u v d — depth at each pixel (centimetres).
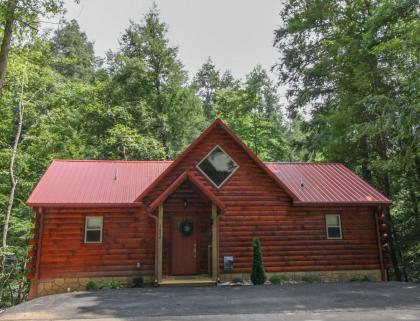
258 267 1401
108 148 2784
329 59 2136
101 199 1441
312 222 1585
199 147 1595
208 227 1531
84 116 2727
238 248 1506
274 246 1532
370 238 1611
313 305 968
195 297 1098
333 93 2398
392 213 2253
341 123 1983
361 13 2105
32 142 2131
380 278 1572
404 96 1550
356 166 2350
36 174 2162
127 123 2792
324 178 1792
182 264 1491
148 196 1504
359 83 1906
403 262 2006
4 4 1168
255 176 1591
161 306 971
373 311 891
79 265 1405
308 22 2305
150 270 1446
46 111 2188
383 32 1739
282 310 912
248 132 3309
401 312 875
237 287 1305
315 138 2283
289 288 1266
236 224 1530
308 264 1538
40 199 1392
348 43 2014
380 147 2014
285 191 1557
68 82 2433
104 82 2917
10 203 1756
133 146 2678
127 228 1471
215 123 1598
